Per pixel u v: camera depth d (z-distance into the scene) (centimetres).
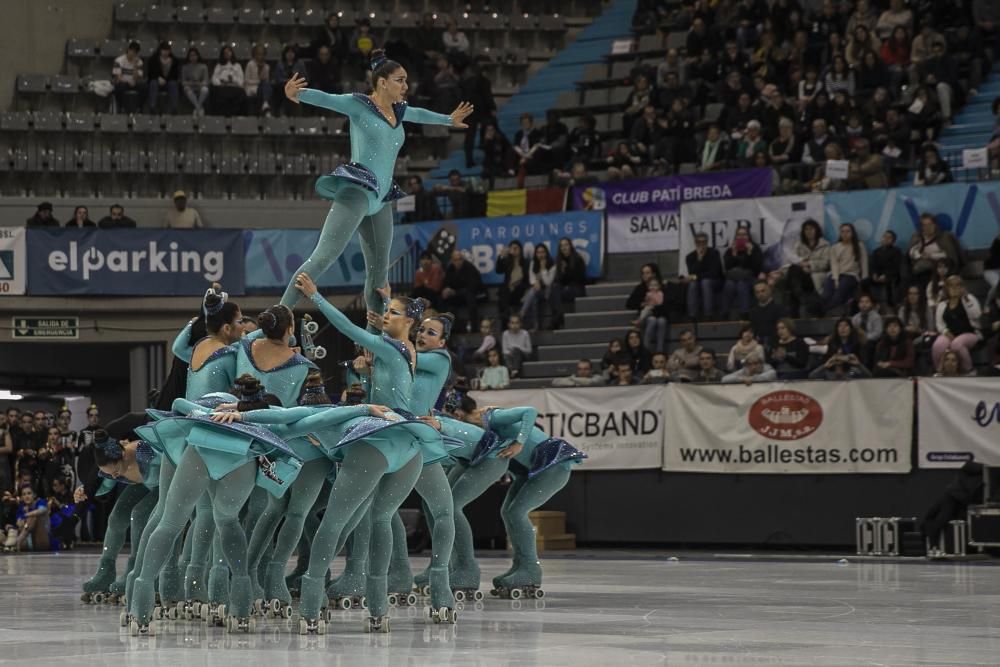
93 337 2864
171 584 1196
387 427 1002
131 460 1285
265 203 3117
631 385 2366
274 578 1143
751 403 2262
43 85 3244
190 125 3209
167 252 2856
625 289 2708
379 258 1256
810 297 2461
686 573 1753
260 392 1049
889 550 2069
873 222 2511
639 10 3488
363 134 1193
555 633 1028
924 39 2873
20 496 2505
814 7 3291
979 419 2086
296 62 3334
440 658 857
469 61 3366
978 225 2447
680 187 2692
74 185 3147
